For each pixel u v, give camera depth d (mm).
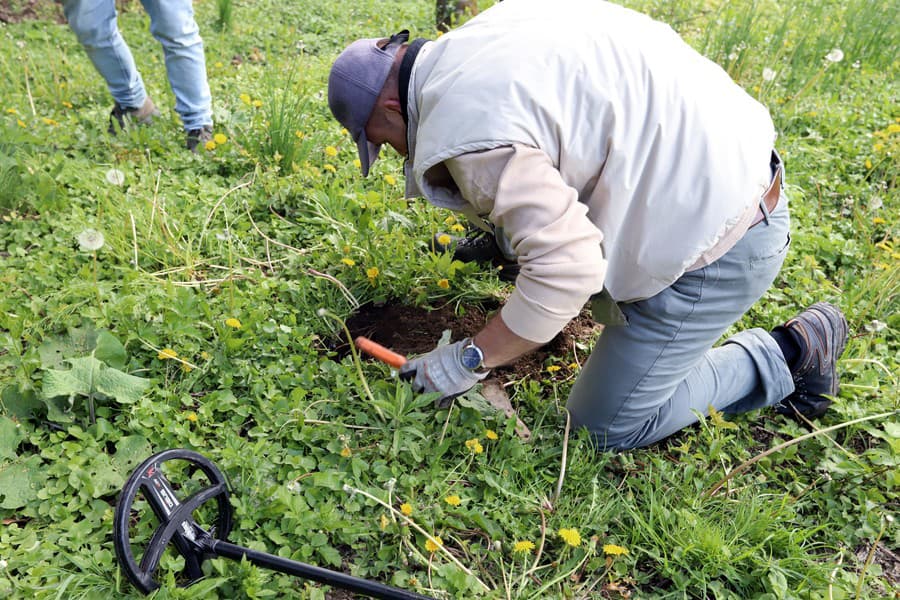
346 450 2205
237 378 2461
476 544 2057
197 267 2963
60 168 3268
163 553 1843
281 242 3152
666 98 1787
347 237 3074
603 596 2023
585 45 1783
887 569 2168
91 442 2145
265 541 1997
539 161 1697
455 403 2406
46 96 4160
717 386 2416
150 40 5328
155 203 3025
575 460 2285
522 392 2586
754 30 5480
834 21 6309
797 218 3703
